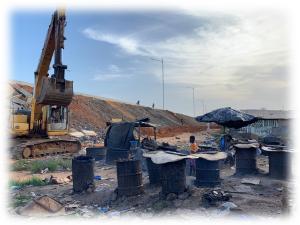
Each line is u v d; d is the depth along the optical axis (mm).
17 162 18234
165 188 9688
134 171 10328
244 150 13164
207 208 8773
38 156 21359
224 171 14367
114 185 12172
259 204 8969
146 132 37250
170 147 14750
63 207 9328
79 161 11125
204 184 10750
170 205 9172
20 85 39562
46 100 18234
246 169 13086
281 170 11969
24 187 12438
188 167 12844
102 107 52375
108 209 9516
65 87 18562
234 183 11398
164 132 43969
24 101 27219
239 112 19766
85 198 10609
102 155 19219
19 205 9875
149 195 10180
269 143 18922
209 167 10773
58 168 17281
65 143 23172
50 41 20906
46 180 13492
